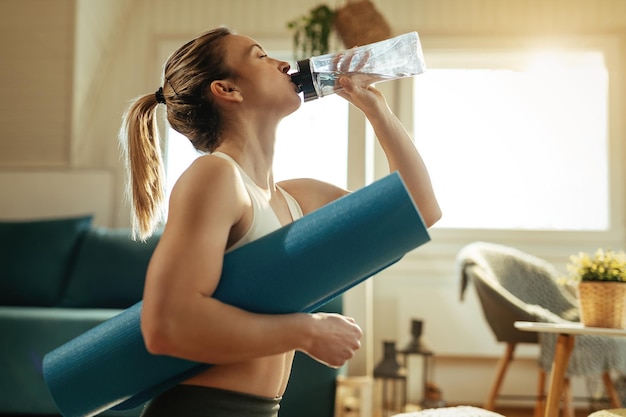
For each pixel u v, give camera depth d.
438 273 4.47
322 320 1.04
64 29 4.30
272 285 1.01
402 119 4.60
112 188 4.31
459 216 4.60
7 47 4.36
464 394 4.35
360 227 0.99
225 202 1.04
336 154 4.55
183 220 1.00
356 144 3.80
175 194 1.04
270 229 1.15
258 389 1.13
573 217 4.56
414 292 4.38
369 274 1.09
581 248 4.46
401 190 1.00
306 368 3.04
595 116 4.59
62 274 3.67
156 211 1.31
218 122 1.24
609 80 4.54
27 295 3.60
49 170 4.34
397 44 1.30
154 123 1.32
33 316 3.13
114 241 3.71
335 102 4.58
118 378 1.08
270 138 1.26
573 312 3.58
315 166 4.56
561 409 4.16
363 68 1.29
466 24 4.60
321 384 3.04
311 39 3.89
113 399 1.10
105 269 3.61
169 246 0.98
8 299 3.60
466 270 3.46
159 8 4.71
